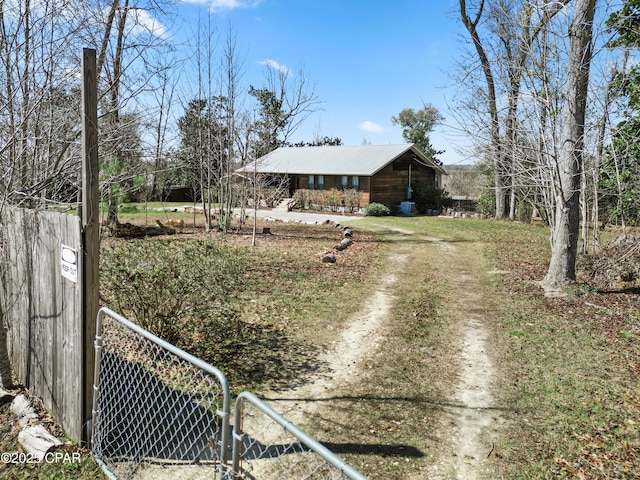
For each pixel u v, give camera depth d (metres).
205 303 5.85
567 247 9.84
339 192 29.69
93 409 3.74
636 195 12.52
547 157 9.99
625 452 4.04
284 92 35.47
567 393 5.20
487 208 27.97
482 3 20.34
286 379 5.42
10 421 4.35
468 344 6.79
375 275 11.44
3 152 4.51
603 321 7.84
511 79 10.36
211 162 19.41
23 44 4.73
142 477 3.46
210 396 4.71
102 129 5.80
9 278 5.11
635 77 11.24
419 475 3.72
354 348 6.51
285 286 9.87
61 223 3.99
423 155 30.52
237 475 2.48
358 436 4.26
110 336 5.13
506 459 3.96
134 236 15.94
